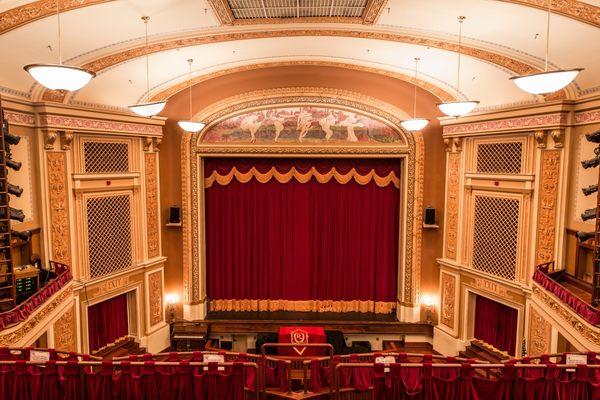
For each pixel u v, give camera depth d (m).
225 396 6.18
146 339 11.97
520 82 5.27
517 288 10.25
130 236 11.55
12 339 6.73
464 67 9.74
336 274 13.48
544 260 9.75
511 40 8.01
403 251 12.74
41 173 9.31
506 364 5.96
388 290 13.41
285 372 7.16
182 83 11.49
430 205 12.44
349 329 12.54
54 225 9.59
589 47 7.44
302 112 12.50
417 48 9.25
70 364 6.01
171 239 12.65
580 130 8.96
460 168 11.69
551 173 9.51
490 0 6.72
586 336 6.97
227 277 13.45
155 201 12.23
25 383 6.04
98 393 6.11
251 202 13.30
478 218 11.34
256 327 12.58
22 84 8.56
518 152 10.30
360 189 13.18
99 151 10.66
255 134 12.56
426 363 6.17
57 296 8.40
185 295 12.80
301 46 9.78
